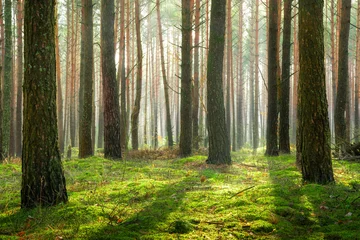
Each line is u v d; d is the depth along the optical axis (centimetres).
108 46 1284
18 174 941
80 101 1833
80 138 1416
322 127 683
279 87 1424
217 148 1116
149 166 1088
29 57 535
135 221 482
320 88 684
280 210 502
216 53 1119
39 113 539
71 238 414
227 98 2378
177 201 582
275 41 1407
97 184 748
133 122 1859
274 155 1386
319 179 679
